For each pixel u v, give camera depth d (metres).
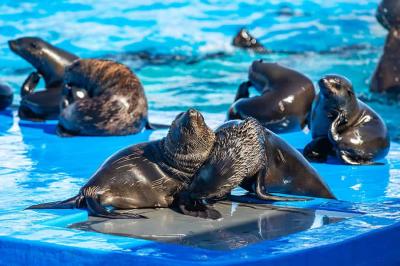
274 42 32.59
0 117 22.34
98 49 31.52
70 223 12.95
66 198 14.50
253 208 13.67
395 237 12.72
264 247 11.75
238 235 12.34
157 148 13.62
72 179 15.93
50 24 34.78
